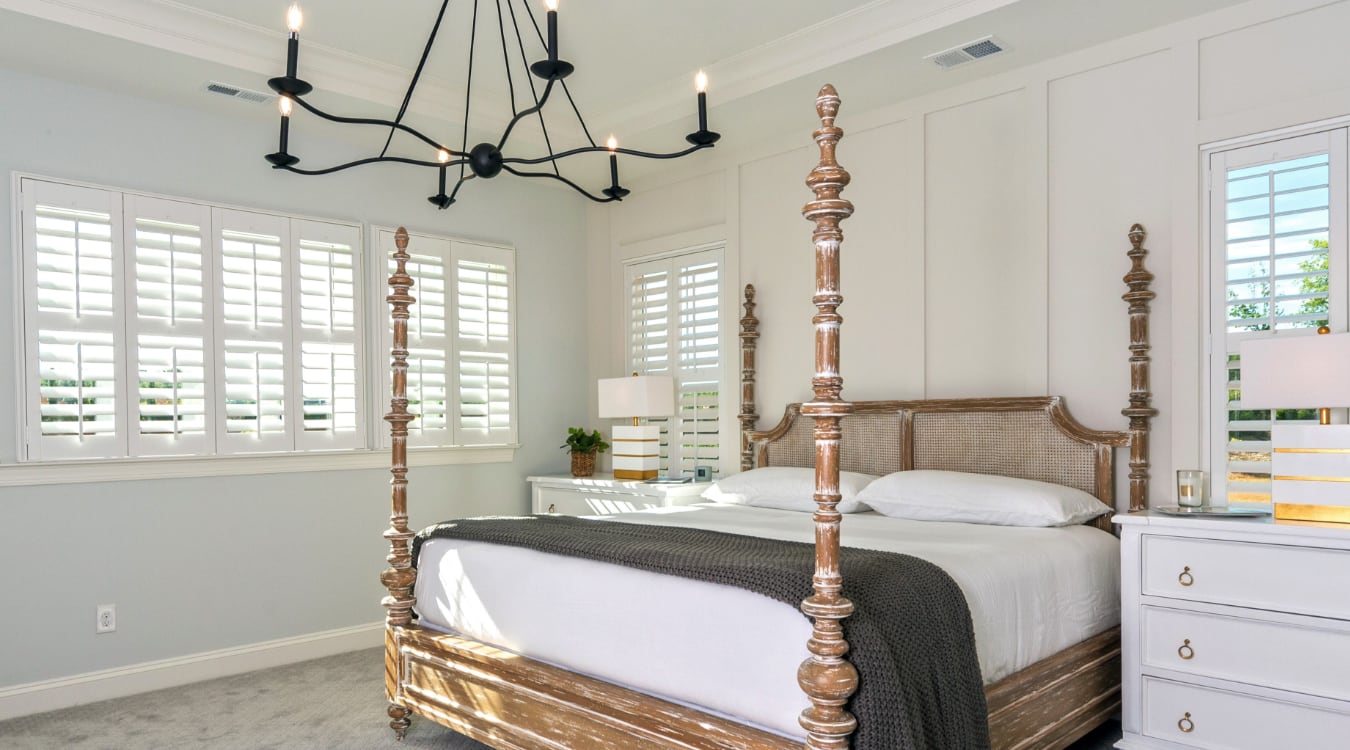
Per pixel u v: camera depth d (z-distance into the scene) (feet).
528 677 8.30
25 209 11.37
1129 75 11.12
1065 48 11.44
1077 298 11.57
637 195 17.69
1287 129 9.85
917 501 11.09
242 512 13.16
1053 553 8.96
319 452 13.79
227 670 12.83
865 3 11.05
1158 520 8.87
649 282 17.47
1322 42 9.64
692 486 14.70
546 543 8.64
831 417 5.93
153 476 12.30
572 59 12.67
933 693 6.29
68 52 10.89
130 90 12.18
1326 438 8.30
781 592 6.44
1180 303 10.57
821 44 11.87
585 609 7.91
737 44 12.21
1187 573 8.72
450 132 14.28
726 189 15.85
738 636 6.69
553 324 17.63
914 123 13.20
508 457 16.63
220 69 11.50
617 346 17.99
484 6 10.85
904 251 13.35
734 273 15.69
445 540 10.03
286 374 13.56
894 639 6.19
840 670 5.78
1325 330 8.68
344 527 14.25
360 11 10.98
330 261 14.14
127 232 12.16
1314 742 7.91
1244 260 10.15
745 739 6.42
